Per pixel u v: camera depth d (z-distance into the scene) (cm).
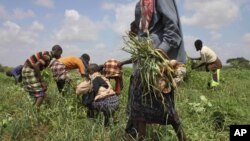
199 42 786
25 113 450
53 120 452
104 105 434
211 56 772
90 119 428
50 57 539
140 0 347
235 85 817
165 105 334
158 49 325
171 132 380
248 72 1167
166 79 326
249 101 595
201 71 975
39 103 509
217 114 451
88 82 444
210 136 406
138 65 328
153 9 337
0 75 1023
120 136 379
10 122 443
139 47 324
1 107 523
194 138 394
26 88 515
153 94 334
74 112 478
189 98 597
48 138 393
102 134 385
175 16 331
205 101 495
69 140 376
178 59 337
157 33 339
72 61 591
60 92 571
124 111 457
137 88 337
